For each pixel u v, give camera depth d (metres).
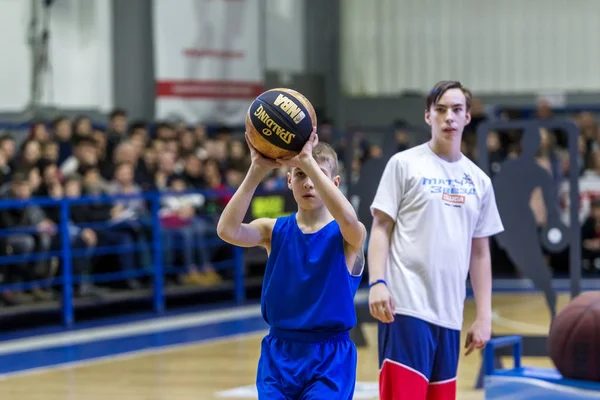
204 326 11.73
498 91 20.55
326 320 4.21
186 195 13.05
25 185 10.92
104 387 8.38
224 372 8.98
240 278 13.53
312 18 19.88
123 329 11.48
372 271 5.10
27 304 11.23
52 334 11.12
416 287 5.08
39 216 11.15
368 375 8.69
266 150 4.06
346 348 4.29
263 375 4.27
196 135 14.48
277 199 12.94
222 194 13.11
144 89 16.86
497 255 15.80
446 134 5.18
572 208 7.68
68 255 11.38
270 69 18.97
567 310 6.11
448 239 5.11
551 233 7.75
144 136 13.30
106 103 16.34
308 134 4.05
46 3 15.36
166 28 16.56
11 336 10.90
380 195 5.21
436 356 5.14
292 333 4.25
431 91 5.29
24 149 11.43
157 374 8.92
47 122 13.53
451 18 20.55
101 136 12.70
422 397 5.05
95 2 16.17
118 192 12.12
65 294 11.48
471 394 7.98
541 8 20.34
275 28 19.12
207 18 17.02
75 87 15.91
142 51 16.84
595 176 15.84
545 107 17.08
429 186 5.14
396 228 5.21
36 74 15.23
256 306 13.36
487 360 6.20
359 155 15.25
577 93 20.23
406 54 20.66
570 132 7.68
